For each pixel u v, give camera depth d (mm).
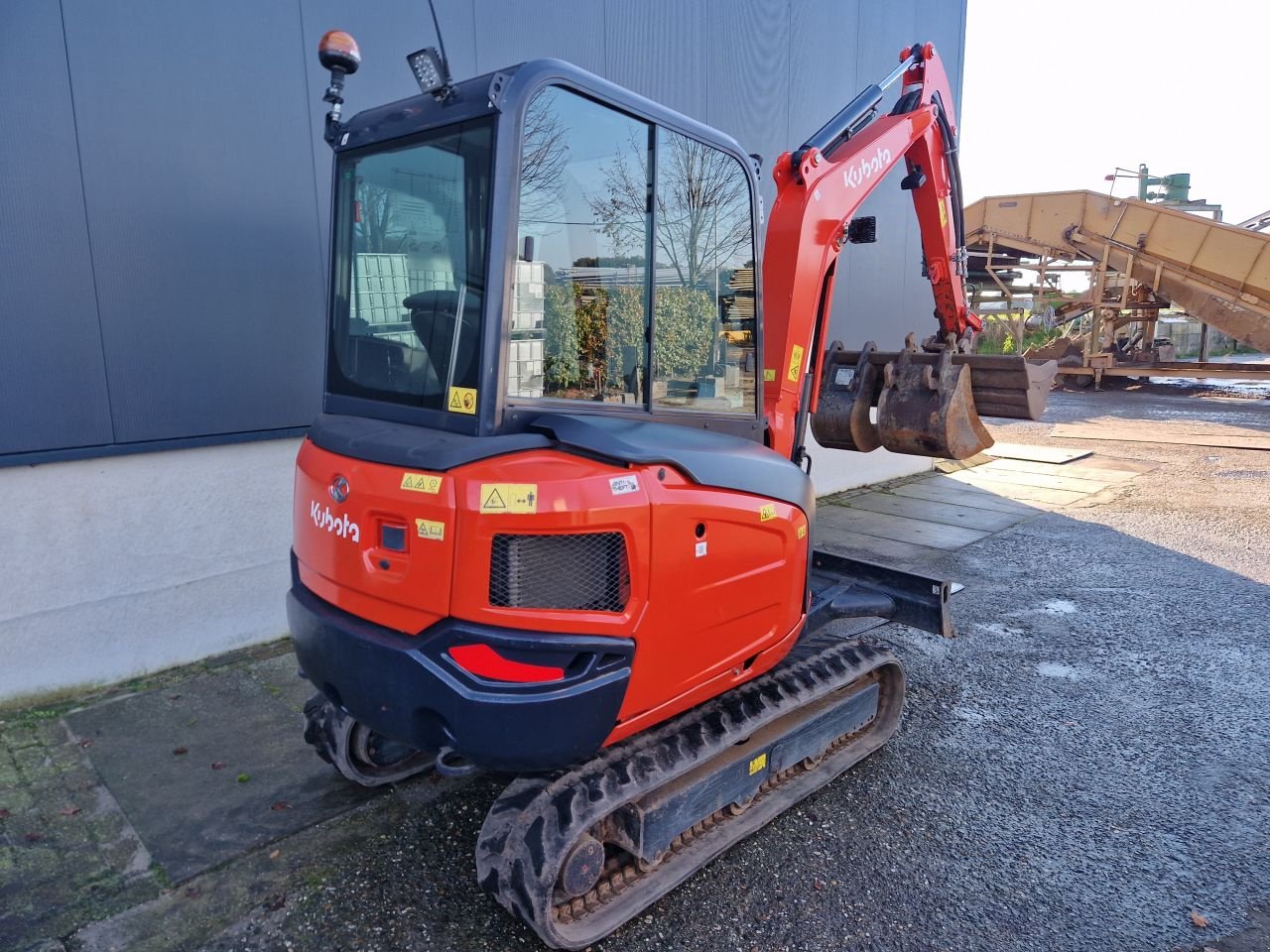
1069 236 17844
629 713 2504
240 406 4648
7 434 3928
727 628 2803
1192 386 18766
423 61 2441
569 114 2523
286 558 5043
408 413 2648
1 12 3707
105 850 3107
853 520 8234
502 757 2320
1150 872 3062
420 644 2348
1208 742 3992
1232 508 8477
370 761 3502
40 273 3932
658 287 2920
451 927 2748
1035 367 4254
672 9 6547
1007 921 2801
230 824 3273
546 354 2576
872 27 8703
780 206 3934
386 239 2744
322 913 2803
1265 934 2752
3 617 4059
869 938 2717
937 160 4918
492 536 2244
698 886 2967
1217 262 15773
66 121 3928
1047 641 5203
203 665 4691
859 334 9188
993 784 3629
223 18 4340
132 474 4383
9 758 3717
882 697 4039
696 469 2582
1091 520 8141
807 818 3373
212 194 4414
